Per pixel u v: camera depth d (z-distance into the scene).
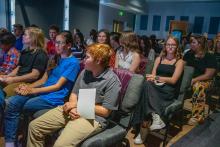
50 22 6.38
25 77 2.03
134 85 1.64
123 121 1.68
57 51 1.91
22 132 2.02
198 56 2.86
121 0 8.76
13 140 1.87
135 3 9.79
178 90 2.32
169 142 2.24
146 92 1.98
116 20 9.80
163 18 10.66
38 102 1.81
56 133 1.61
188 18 10.14
